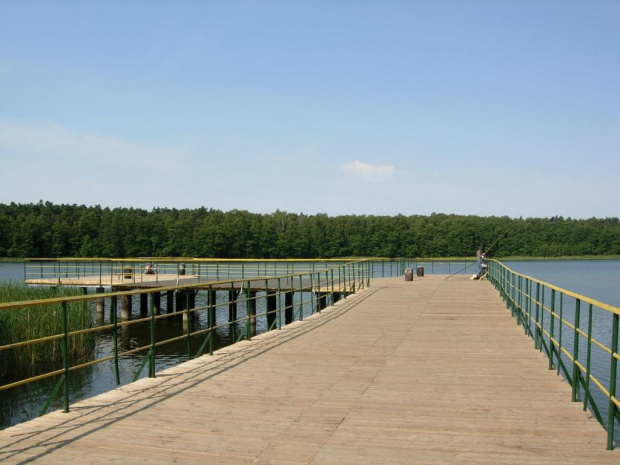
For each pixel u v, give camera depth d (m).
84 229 91.31
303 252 92.94
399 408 6.37
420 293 20.86
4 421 11.64
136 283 28.23
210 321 9.80
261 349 10.16
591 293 43.84
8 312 16.33
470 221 97.50
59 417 5.98
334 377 7.92
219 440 5.27
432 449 5.04
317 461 4.75
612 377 5.08
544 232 101.12
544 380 7.75
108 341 22.16
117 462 4.71
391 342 10.88
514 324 13.20
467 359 9.21
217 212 113.88
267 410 6.28
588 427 5.67
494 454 4.91
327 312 15.70
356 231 96.38
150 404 6.51
